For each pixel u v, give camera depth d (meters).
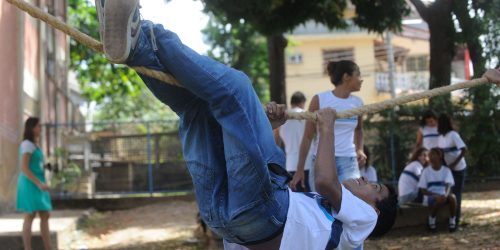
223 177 3.11
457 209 8.31
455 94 15.37
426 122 9.28
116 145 14.79
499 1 12.24
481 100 12.84
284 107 3.66
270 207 3.03
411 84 29.06
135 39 2.80
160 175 14.63
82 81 24.50
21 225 9.09
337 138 5.48
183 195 14.26
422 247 7.29
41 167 7.59
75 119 21.06
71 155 14.42
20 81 11.33
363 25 14.12
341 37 30.48
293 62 30.83
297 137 7.24
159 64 2.95
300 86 30.84
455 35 12.85
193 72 2.93
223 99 2.98
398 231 8.34
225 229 3.10
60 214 11.47
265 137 3.14
